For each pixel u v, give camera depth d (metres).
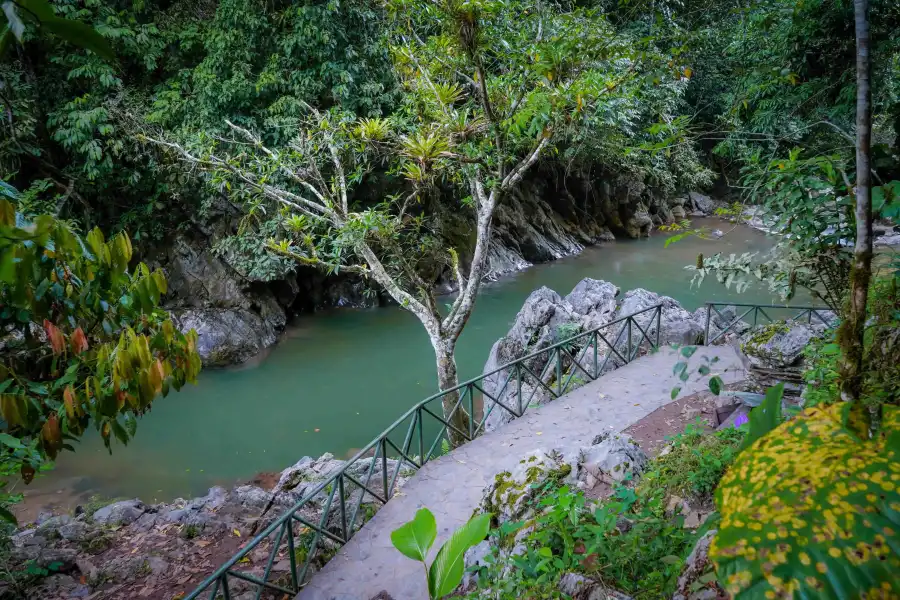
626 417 7.41
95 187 14.18
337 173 9.80
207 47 13.33
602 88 7.17
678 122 4.64
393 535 1.91
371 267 8.99
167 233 15.43
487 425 10.32
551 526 3.80
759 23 6.27
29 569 5.86
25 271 2.15
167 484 9.45
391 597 4.79
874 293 2.32
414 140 8.06
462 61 8.32
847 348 1.83
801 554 0.93
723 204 29.44
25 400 2.53
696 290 18.11
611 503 3.46
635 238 26.08
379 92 13.79
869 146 1.70
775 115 6.55
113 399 2.59
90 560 6.41
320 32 12.79
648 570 3.11
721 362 8.65
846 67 6.31
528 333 11.36
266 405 12.02
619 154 19.16
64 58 12.81
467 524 1.90
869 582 0.88
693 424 6.48
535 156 8.12
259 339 14.61
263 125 13.48
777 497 1.03
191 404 12.04
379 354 14.46
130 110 13.15
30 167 13.34
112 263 2.61
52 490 9.21
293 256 8.91
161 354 2.84
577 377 9.71
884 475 1.00
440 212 18.06
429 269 17.23
